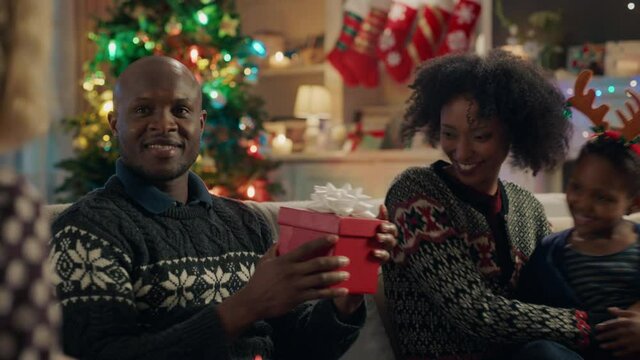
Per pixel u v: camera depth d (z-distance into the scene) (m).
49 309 0.56
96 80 4.08
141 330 1.34
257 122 4.23
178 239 1.41
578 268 1.60
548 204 2.38
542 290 1.61
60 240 1.30
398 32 4.66
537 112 1.69
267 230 1.58
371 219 1.21
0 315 0.53
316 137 4.89
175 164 1.43
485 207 1.66
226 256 1.46
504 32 4.64
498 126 1.65
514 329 1.50
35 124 0.59
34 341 0.54
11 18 0.59
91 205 1.35
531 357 1.44
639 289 1.56
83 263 1.27
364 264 1.21
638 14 4.45
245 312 1.19
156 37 3.85
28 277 0.54
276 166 4.35
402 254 1.62
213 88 3.95
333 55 4.82
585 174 1.60
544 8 4.59
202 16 3.91
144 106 1.42
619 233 1.61
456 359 1.62
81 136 4.02
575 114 4.04
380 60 4.84
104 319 1.25
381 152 4.56
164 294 1.36
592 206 1.59
